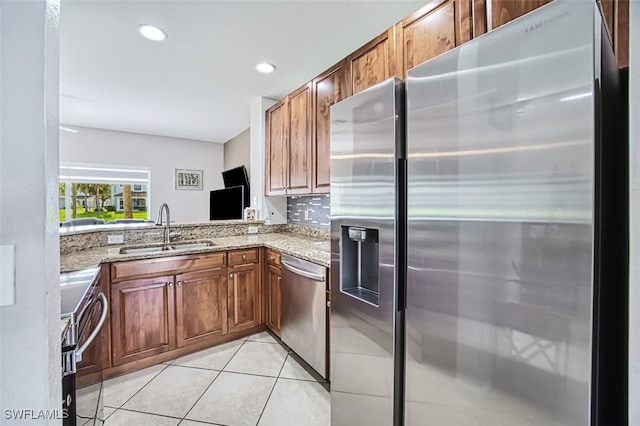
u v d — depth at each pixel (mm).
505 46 859
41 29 513
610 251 901
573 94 737
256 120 3385
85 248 2314
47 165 521
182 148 5594
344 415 1491
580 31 726
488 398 913
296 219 3377
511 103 846
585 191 722
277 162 3072
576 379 746
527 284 821
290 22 1901
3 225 486
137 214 5227
